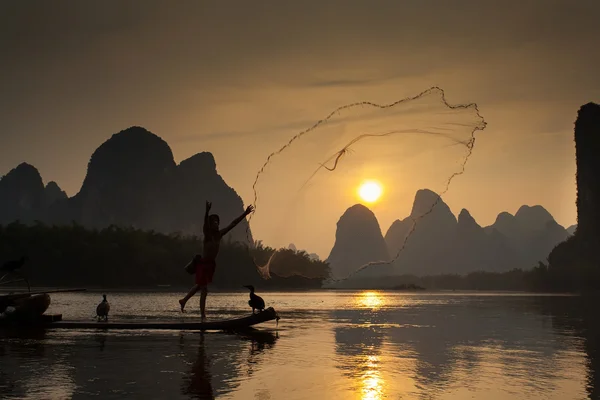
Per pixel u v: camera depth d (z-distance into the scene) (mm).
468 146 11070
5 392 9758
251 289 21094
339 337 19047
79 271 105188
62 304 41750
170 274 112812
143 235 119875
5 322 19812
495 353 15469
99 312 21344
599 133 162625
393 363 13453
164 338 17219
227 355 13992
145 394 9719
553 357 14789
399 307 44594
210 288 111125
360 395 10016
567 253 159375
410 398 9883
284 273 12031
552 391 10547
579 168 165625
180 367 12211
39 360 12906
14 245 102688
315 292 110688
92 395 9594
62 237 108188
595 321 28016
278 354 14539
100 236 114812
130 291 92812
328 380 11234
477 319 29406
